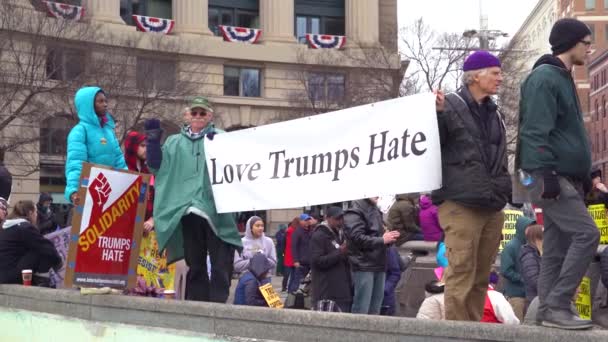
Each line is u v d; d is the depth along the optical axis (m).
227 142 7.05
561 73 4.61
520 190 4.73
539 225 7.97
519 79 36.22
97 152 8.07
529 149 4.54
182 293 8.57
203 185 7.17
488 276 5.75
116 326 6.66
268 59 46.16
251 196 6.78
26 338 7.76
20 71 29.94
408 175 5.67
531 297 7.88
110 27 38.84
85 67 32.22
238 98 45.41
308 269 14.84
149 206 8.54
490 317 6.44
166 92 35.12
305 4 49.78
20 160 34.78
